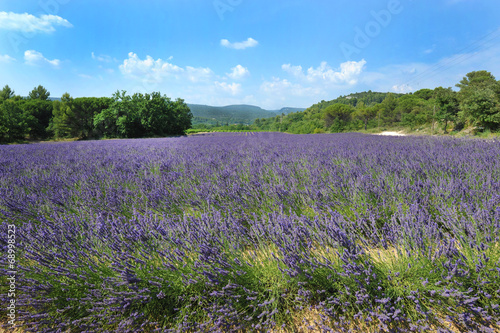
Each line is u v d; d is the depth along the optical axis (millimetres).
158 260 1583
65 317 1430
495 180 2654
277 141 11758
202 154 6355
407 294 1338
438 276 1374
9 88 51062
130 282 1426
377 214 2156
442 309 1295
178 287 1447
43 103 41531
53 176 3775
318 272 1436
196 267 1477
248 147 8203
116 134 32625
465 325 1204
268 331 1295
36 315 1348
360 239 1811
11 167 4629
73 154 6930
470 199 2184
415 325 1225
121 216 2457
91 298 1388
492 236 1569
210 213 2219
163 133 33594
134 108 31562
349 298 1377
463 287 1312
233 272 1468
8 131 28156
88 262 1560
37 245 1733
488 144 6086
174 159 5320
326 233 1759
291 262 1413
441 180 2553
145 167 4605
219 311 1299
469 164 3350
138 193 3092
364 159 4203
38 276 1566
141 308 1430
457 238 1716
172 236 1799
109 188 3031
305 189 2654
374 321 1302
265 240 1831
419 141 8320
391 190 2469
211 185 3088
